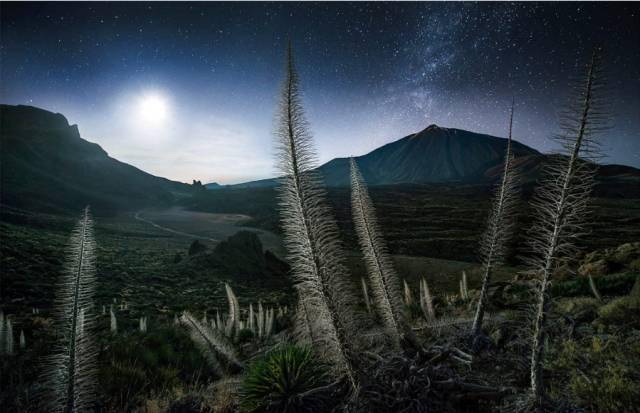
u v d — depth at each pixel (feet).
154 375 22.17
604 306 23.25
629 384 13.33
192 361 24.71
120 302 74.08
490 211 18.99
